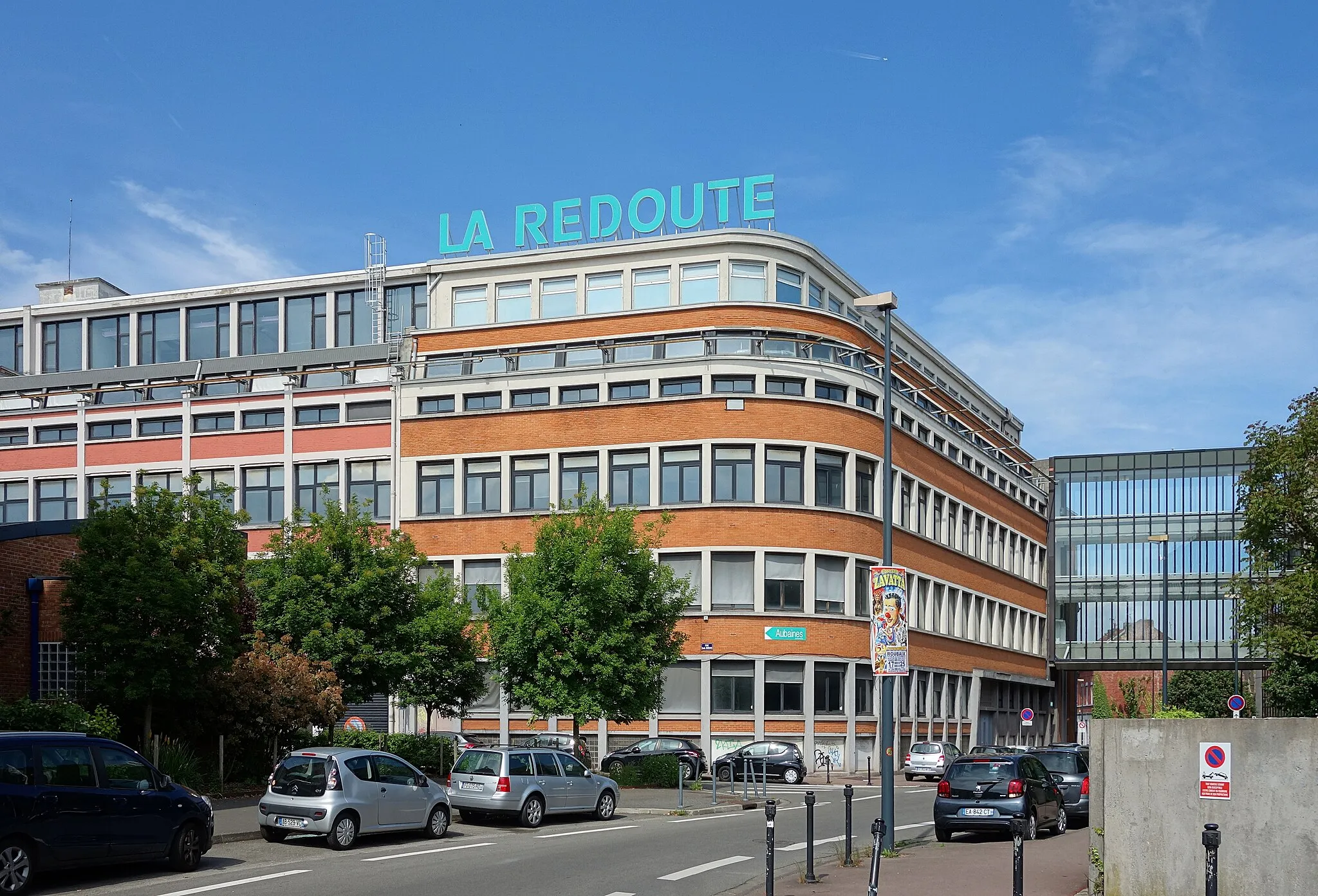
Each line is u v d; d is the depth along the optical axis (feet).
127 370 201.87
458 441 171.22
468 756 83.61
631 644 118.42
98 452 188.24
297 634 115.34
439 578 128.47
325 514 176.35
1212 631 256.11
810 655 158.92
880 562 171.53
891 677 68.85
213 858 63.62
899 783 147.33
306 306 203.41
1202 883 45.29
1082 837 79.30
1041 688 262.06
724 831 81.35
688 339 166.09
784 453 162.20
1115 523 266.98
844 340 174.19
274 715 98.48
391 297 198.59
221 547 95.81
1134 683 295.48
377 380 179.42
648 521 161.17
